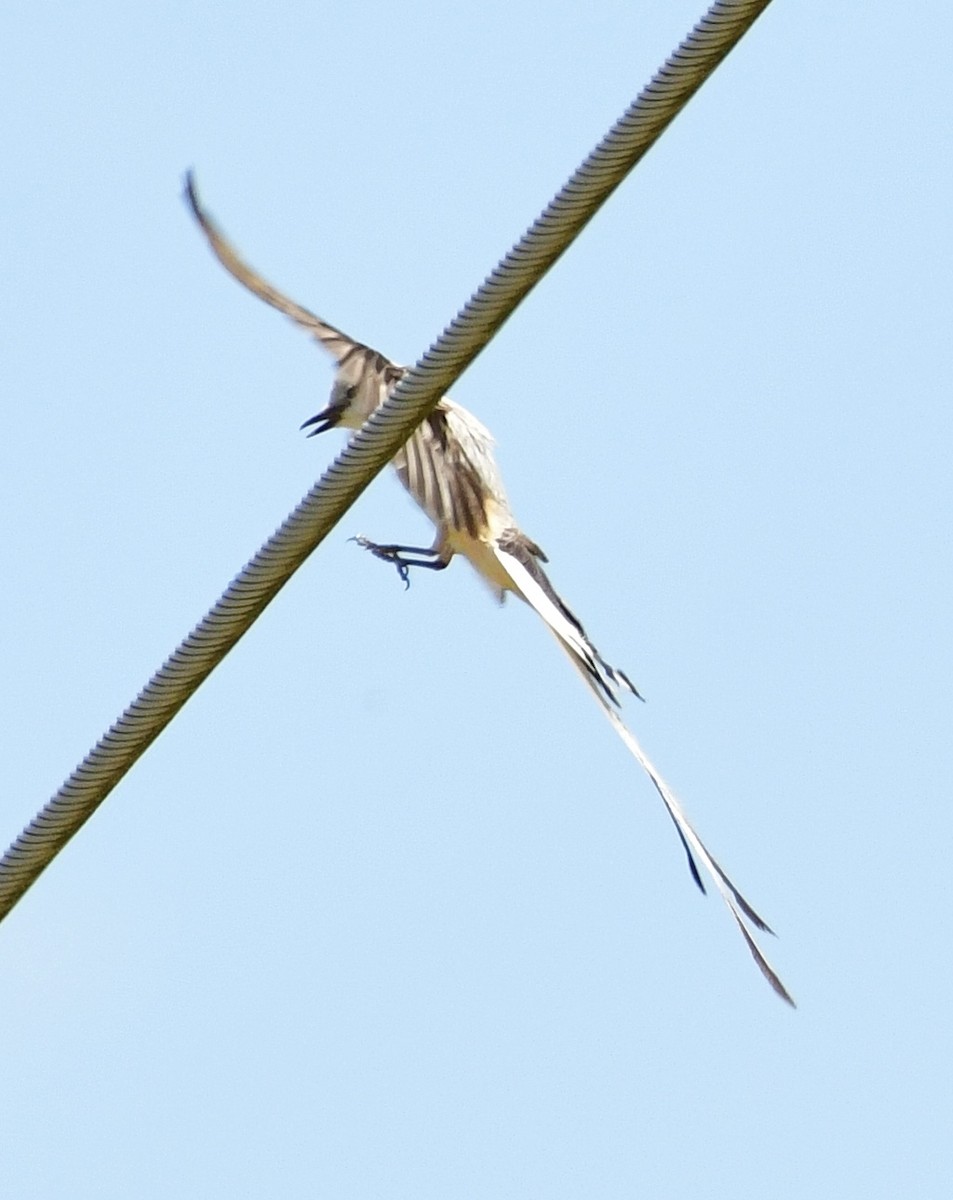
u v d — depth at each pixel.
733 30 10.26
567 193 10.86
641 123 10.59
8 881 12.45
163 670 11.98
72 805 12.28
